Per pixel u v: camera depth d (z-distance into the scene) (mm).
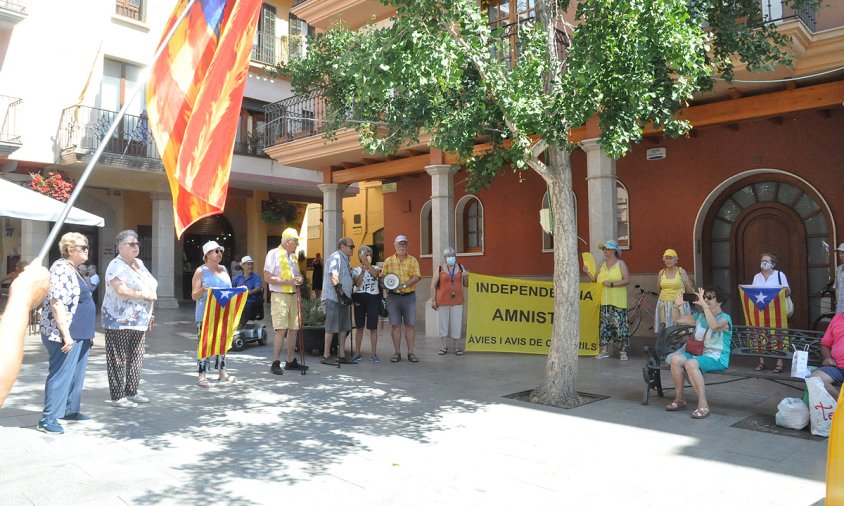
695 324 7133
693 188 11594
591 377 8383
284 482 4418
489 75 6609
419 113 8227
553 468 4734
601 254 10312
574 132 11227
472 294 10695
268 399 7043
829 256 10344
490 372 8852
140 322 6777
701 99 10086
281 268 8594
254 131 21719
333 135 11812
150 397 7082
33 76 17047
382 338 13000
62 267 5637
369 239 23281
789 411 5750
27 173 17312
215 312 7688
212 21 3697
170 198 20406
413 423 6043
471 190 8508
